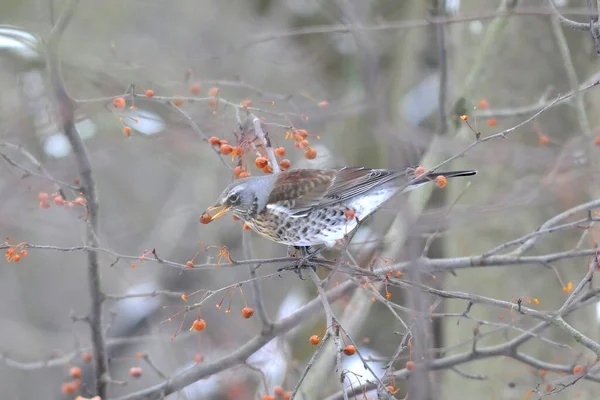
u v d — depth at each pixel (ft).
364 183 35.37
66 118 32.42
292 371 42.83
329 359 39.24
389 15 63.93
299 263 30.22
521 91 46.91
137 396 34.86
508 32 47.55
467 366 43.86
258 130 34.17
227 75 53.67
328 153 58.95
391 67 62.34
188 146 51.16
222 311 57.00
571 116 46.78
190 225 63.62
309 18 66.95
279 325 33.94
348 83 61.77
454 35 50.06
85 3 53.88
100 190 65.46
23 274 61.82
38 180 41.34
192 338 54.90
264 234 35.40
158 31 62.59
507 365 43.29
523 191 39.70
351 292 40.65
